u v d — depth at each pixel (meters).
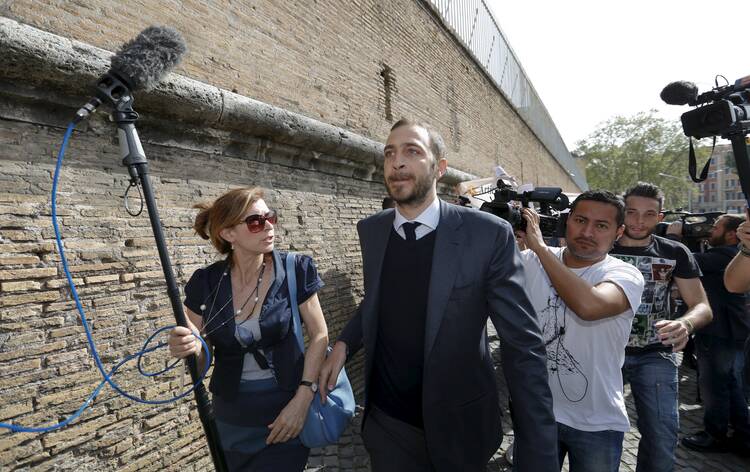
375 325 1.95
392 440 1.98
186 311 2.17
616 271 2.19
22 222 2.53
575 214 2.34
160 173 3.38
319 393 2.11
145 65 1.59
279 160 4.62
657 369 2.79
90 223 2.84
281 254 2.27
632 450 4.20
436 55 8.88
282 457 2.13
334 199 5.57
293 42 4.78
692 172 2.40
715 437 4.04
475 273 1.72
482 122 11.88
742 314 3.80
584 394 2.20
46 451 2.55
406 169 1.78
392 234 1.95
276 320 2.10
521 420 1.68
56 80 2.61
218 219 2.09
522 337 1.68
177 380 3.29
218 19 3.86
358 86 6.04
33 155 2.62
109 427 2.85
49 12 2.70
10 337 2.43
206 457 3.47
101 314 2.85
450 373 1.75
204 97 3.46
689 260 2.97
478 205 5.36
